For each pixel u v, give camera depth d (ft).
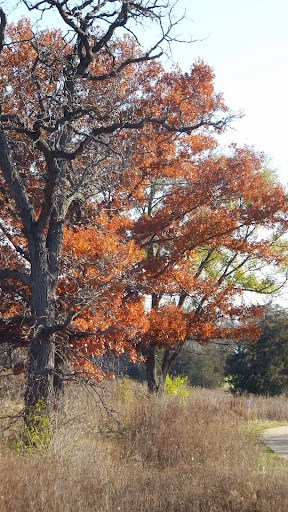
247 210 81.82
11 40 70.49
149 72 79.00
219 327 81.35
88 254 56.03
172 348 83.15
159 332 72.74
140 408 53.47
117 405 57.67
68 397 51.55
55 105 46.73
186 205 77.41
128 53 72.59
